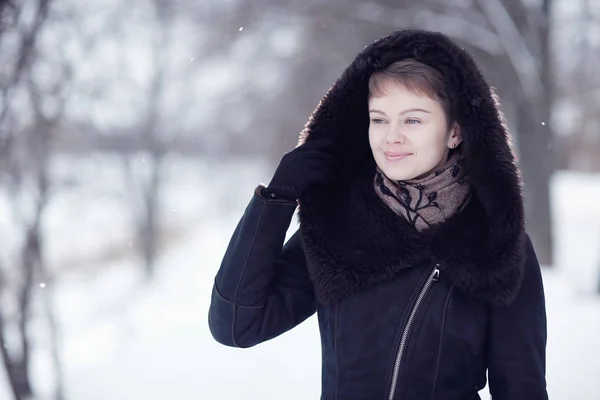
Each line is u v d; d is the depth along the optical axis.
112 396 6.20
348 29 13.90
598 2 13.85
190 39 17.97
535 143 12.11
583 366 5.21
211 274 14.49
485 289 1.77
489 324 1.83
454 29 11.98
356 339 1.85
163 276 15.76
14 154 5.55
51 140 5.80
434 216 1.84
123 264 17.16
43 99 5.48
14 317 5.58
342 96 1.97
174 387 6.29
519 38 11.95
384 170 1.85
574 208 21.41
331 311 1.89
